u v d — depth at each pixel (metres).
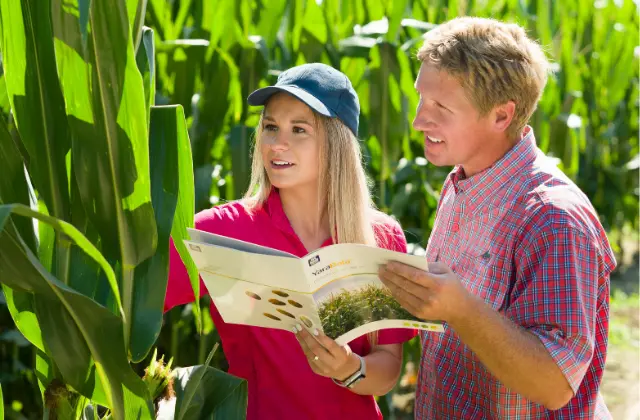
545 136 4.80
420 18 4.61
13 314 1.55
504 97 1.75
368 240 1.93
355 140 1.92
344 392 1.87
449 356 1.90
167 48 3.41
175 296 1.83
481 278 1.81
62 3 1.40
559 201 1.70
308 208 1.93
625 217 7.19
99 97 1.43
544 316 1.65
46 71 1.46
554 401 1.65
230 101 3.58
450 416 1.90
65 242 1.53
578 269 1.65
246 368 1.89
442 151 1.82
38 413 3.36
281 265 1.46
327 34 3.91
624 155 7.16
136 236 1.51
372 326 1.65
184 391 1.67
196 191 3.33
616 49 6.61
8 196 1.50
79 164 1.47
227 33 3.71
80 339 1.51
